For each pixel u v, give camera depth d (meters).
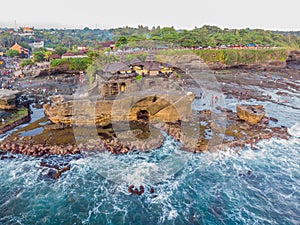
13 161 20.72
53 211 15.43
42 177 18.67
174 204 15.84
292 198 17.16
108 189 16.97
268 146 24.20
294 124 30.39
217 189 17.41
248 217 15.24
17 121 28.12
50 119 28.05
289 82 54.72
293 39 114.69
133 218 14.79
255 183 18.52
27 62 62.22
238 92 44.59
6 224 14.46
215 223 14.66
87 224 14.42
